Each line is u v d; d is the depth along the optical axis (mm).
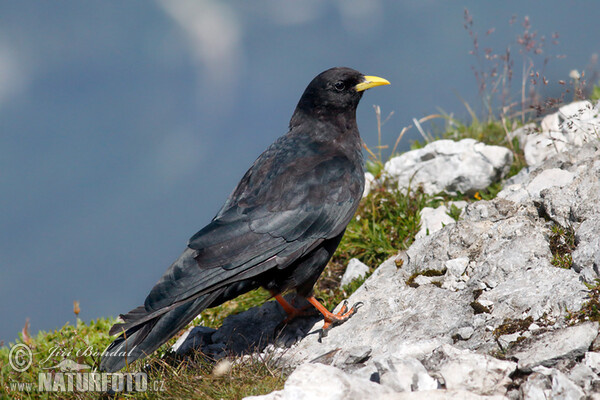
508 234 9672
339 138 11219
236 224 9562
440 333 8820
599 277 8234
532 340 7871
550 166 11742
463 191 13648
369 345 9172
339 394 6840
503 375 7176
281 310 11117
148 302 8883
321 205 9961
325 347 9562
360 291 10609
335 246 10234
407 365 7285
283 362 9461
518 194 11078
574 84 11812
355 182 10492
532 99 14453
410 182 13578
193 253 9328
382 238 12508
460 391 6852
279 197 9875
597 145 11594
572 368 7211
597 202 9258
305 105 11492
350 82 11195
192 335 10703
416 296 9711
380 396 6871
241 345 10289
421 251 10492
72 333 11656
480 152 13625
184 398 8305
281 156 10672
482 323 8602
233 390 8234
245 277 9320
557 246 9383
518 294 8711
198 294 9062
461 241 9984
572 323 7957
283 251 9609
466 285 9453
